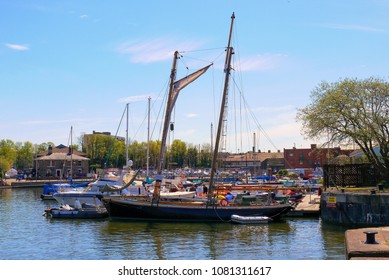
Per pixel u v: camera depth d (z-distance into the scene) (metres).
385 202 36.34
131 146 159.62
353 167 50.25
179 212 42.56
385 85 49.41
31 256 27.64
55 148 174.25
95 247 30.25
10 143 167.62
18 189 103.75
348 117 49.25
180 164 180.25
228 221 42.47
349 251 12.44
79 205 49.16
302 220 43.38
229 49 45.88
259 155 185.62
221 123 45.75
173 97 45.69
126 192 53.12
